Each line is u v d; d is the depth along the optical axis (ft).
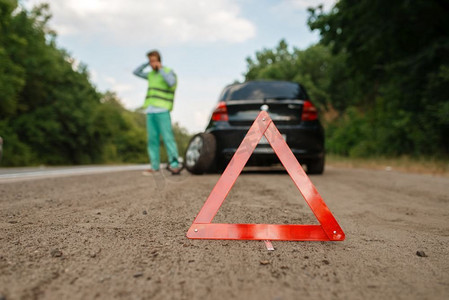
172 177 20.89
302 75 128.06
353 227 9.05
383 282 5.37
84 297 4.64
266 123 7.98
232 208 11.02
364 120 64.80
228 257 6.42
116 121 177.68
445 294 4.96
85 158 121.80
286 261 6.26
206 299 4.66
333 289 5.07
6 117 88.33
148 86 21.99
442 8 42.19
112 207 11.16
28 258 6.12
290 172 7.80
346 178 21.63
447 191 16.08
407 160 40.19
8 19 82.12
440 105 39.45
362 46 48.49
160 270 5.67
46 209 10.78
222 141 20.98
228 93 21.89
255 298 4.72
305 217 9.87
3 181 20.02
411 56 43.27
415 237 8.11
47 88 100.32
